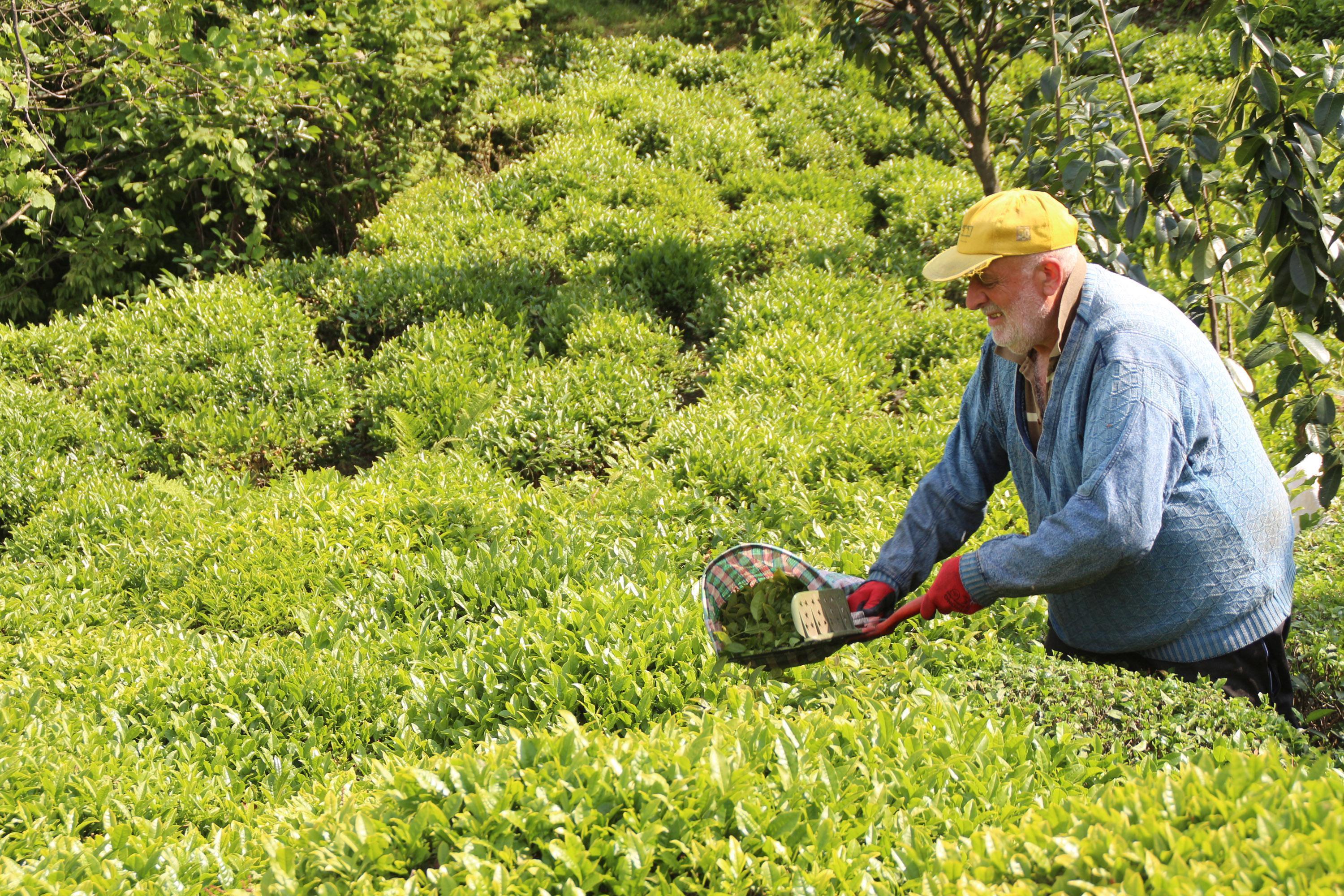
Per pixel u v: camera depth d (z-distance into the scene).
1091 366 2.43
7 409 6.73
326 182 10.12
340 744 3.67
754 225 9.33
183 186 8.93
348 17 9.48
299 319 8.09
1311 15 11.80
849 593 2.92
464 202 9.98
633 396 6.99
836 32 7.70
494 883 2.00
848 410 6.80
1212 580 2.58
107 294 8.95
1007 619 3.90
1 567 5.33
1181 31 13.12
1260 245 3.92
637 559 4.84
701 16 14.90
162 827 3.02
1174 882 1.69
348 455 7.21
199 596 4.97
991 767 2.55
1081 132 4.95
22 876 2.51
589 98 12.11
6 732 3.65
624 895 2.05
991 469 2.96
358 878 2.18
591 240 9.23
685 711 3.26
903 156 11.79
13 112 8.12
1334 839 1.70
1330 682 3.49
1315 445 4.02
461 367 7.35
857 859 2.15
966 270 2.41
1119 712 2.81
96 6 7.93
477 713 3.55
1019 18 7.17
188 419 6.96
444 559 4.82
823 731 2.73
